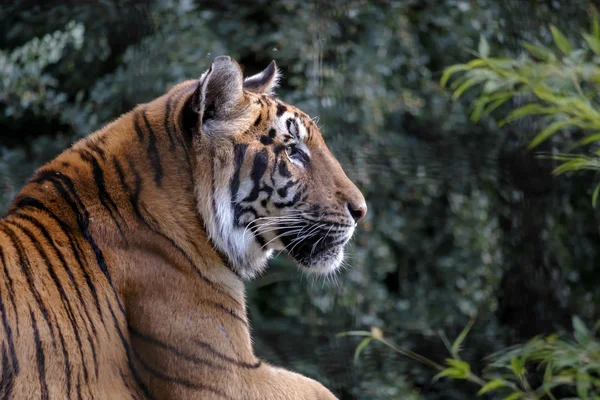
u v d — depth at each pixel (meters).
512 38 11.21
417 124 12.66
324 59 11.88
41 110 11.97
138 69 11.20
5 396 4.60
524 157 10.77
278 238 5.98
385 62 12.33
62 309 4.90
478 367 10.75
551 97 6.71
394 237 12.41
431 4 12.91
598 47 7.03
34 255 4.96
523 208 10.88
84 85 12.25
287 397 5.43
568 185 10.92
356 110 11.88
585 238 11.80
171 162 5.51
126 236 5.29
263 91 6.25
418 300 12.52
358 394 10.57
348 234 6.12
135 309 5.23
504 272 11.23
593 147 10.12
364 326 11.41
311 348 11.15
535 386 9.95
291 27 11.97
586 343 6.93
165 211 5.42
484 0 12.55
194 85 5.84
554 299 10.88
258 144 5.71
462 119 12.41
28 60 11.91
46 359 4.76
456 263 12.58
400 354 11.02
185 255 5.41
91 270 5.12
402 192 12.41
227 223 5.64
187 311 5.30
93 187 5.34
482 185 12.16
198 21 11.64
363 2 12.34
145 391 5.21
